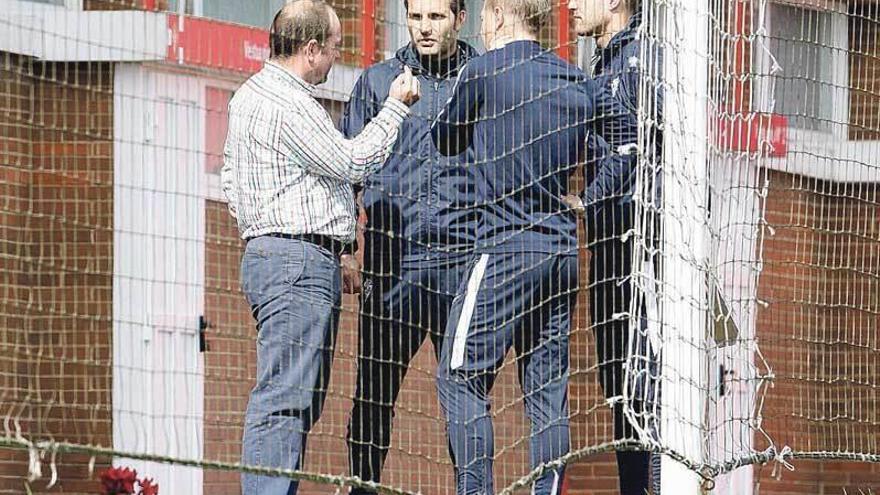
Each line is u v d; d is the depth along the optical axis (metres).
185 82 27.97
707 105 27.45
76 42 26.03
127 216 26.59
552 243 27.95
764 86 30.56
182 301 26.91
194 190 27.45
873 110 33.28
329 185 26.98
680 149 27.31
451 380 27.41
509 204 27.89
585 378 31.16
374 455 27.41
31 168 26.62
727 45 28.62
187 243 26.52
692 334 27.03
